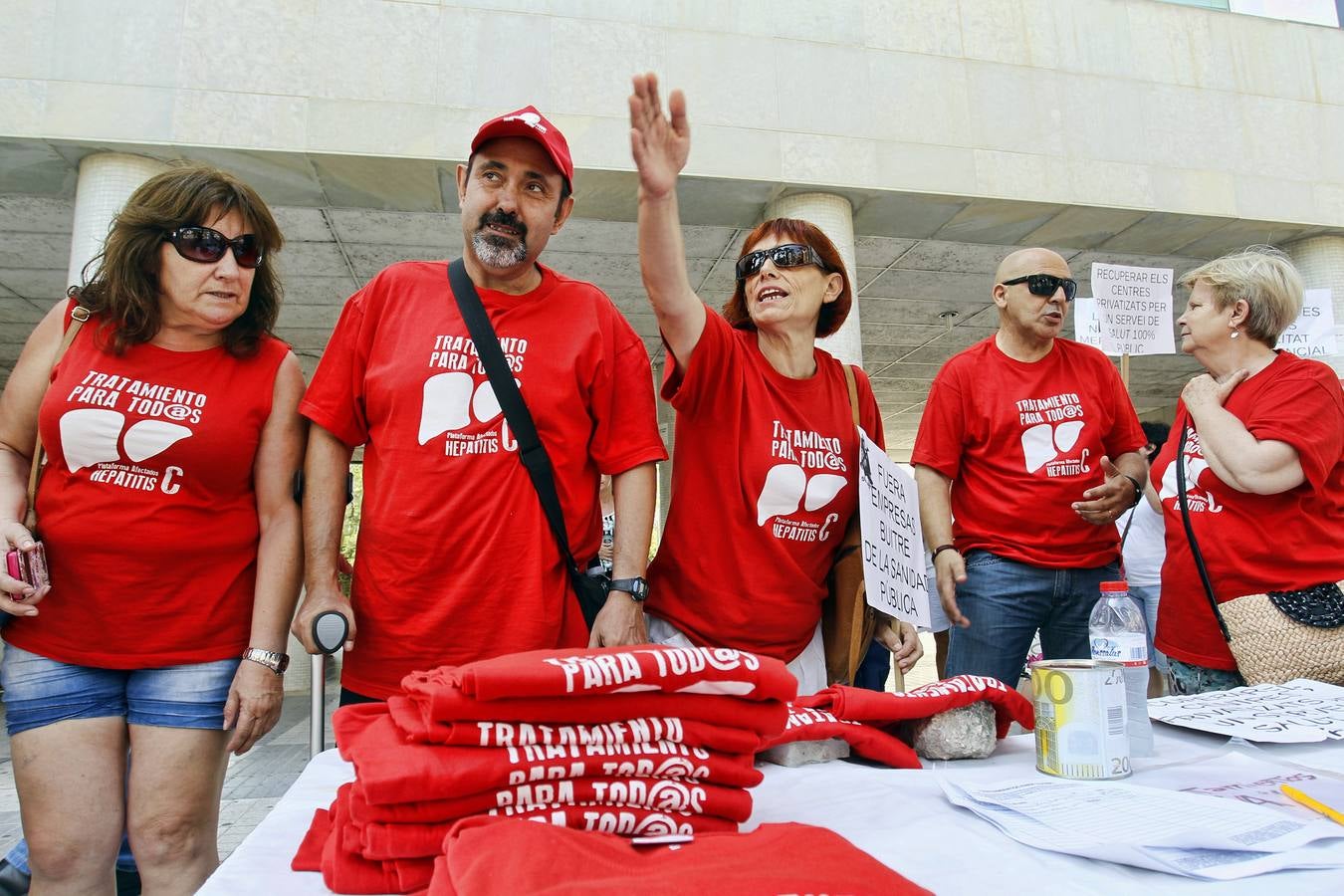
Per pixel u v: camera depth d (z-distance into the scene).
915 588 1.83
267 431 1.75
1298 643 1.79
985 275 7.60
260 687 1.62
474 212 1.67
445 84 5.24
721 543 1.81
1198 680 2.05
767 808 0.96
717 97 5.64
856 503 1.94
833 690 1.23
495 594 1.60
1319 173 6.70
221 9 5.04
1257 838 0.80
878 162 5.81
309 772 1.12
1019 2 6.37
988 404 2.37
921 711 1.17
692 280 7.25
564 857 0.65
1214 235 6.75
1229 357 2.09
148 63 4.89
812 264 1.89
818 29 5.89
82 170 4.92
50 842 1.51
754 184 5.64
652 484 1.82
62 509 1.58
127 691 1.63
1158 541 3.58
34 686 1.55
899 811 0.94
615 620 1.63
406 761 0.74
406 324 1.74
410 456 1.63
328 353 1.77
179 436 1.62
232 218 1.65
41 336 1.67
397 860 0.73
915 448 2.49
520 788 0.76
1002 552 2.30
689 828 0.79
